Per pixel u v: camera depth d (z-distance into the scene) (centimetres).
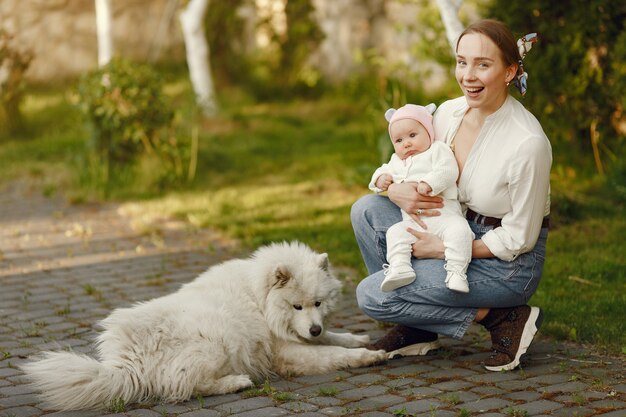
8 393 450
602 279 657
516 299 462
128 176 1112
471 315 466
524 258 456
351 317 605
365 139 1329
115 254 812
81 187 1123
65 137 1438
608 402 418
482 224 462
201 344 438
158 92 1118
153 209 990
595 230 803
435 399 427
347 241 815
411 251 462
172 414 414
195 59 1520
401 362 495
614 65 906
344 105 1617
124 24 1978
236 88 1767
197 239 864
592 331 529
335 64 1752
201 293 476
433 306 464
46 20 1895
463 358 500
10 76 1480
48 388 413
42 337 560
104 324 444
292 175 1145
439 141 462
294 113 1609
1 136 1462
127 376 423
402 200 459
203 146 1256
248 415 411
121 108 1102
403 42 1591
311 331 471
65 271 750
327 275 491
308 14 1700
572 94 926
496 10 943
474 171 452
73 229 922
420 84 1284
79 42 1933
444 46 1087
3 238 883
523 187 437
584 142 969
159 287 696
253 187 1093
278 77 1752
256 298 480
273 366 482
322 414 411
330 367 478
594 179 938
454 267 445
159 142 1120
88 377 414
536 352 506
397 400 428
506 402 420
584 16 910
